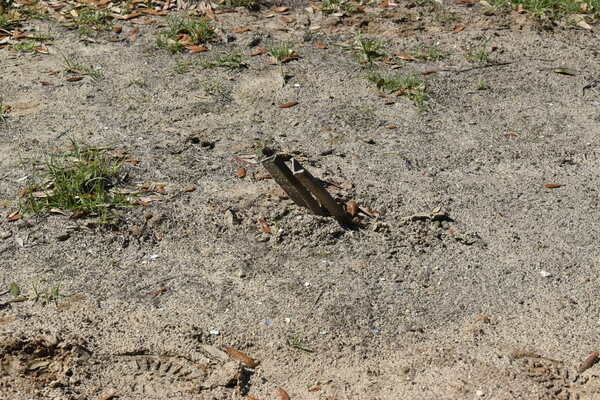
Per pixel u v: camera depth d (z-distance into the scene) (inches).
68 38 430.3
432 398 217.8
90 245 272.5
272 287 258.2
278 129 351.3
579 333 241.3
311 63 410.6
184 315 244.7
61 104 365.7
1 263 262.5
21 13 453.4
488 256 275.0
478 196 307.9
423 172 322.0
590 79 405.4
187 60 409.7
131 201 293.1
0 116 350.9
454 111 372.2
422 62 416.5
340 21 454.3
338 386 222.2
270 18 457.4
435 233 284.5
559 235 287.0
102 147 328.5
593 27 461.1
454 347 235.5
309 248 276.1
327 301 252.5
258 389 221.1
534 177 322.0
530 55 428.1
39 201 291.1
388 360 231.3
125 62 406.6
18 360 223.5
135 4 466.9
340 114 364.5
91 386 218.5
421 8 474.0
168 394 217.3
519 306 252.2
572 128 360.8
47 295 248.2
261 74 398.0
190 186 305.1
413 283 261.6
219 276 262.2
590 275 266.8
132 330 237.8
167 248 274.1
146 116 357.7
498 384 221.9
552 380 223.9
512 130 357.7
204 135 343.0
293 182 282.0
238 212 290.8
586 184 318.7
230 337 237.5
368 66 409.7
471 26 456.1
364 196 302.2
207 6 464.1
